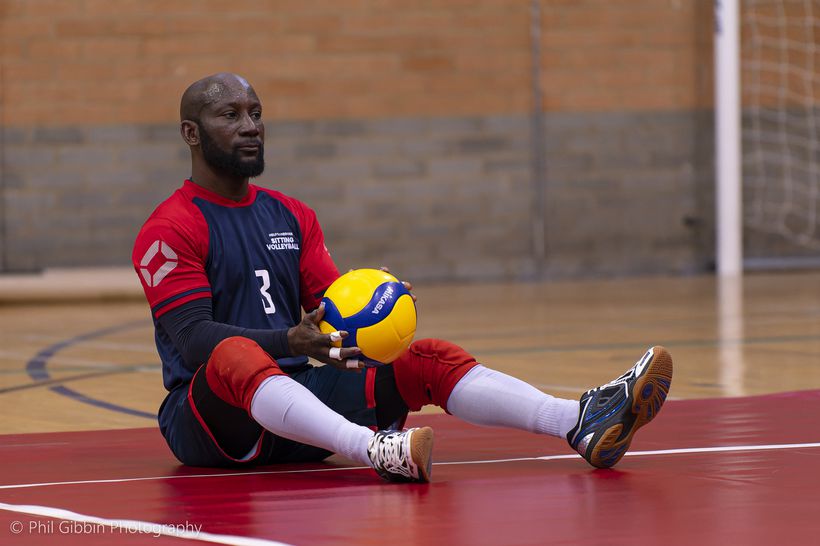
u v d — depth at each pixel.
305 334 7.95
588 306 26.31
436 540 6.08
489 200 35.53
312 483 7.95
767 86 36.47
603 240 36.19
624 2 35.94
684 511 6.69
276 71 34.19
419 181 35.12
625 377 8.13
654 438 9.61
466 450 9.38
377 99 34.78
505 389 8.47
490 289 32.53
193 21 33.62
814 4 36.44
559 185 35.91
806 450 8.88
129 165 33.50
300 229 9.37
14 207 33.00
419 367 8.62
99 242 33.44
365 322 7.91
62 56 33.03
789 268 36.72
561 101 35.81
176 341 8.57
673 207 36.47
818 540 5.96
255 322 8.90
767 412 11.02
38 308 28.66
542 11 35.53
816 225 36.97
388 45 34.75
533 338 19.89
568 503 6.99
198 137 8.91
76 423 11.79
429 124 35.09
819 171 36.81
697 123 36.47
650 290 30.72
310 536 6.21
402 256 35.16
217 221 8.87
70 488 7.91
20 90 32.91
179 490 7.75
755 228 36.72
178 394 8.74
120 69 33.34
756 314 23.52
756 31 36.31
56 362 17.55
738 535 6.08
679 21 36.25
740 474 7.88
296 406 7.90
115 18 33.25
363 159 34.81
